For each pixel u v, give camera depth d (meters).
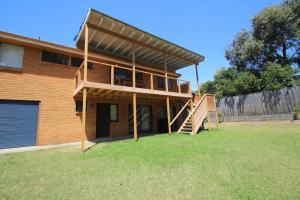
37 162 5.02
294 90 12.83
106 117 10.33
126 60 11.88
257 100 14.93
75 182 3.55
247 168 4.04
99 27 7.81
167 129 12.48
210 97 11.98
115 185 3.37
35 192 3.12
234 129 11.16
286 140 6.84
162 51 10.76
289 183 3.17
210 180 3.46
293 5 17.84
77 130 8.95
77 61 9.62
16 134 7.43
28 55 8.07
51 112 8.30
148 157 5.23
